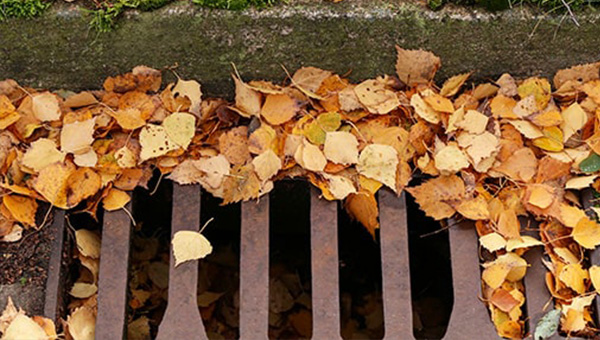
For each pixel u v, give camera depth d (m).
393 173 1.16
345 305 1.48
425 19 1.14
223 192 1.16
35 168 1.14
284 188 1.27
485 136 1.16
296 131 1.17
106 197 1.16
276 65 1.18
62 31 1.14
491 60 1.18
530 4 1.14
